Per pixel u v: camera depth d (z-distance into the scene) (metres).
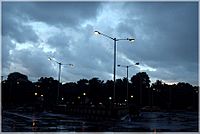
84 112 53.03
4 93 149.25
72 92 162.50
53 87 159.62
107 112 45.34
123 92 168.75
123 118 44.62
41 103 88.75
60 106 65.69
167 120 42.25
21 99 150.62
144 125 30.50
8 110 72.69
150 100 168.62
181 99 165.88
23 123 30.17
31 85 154.62
